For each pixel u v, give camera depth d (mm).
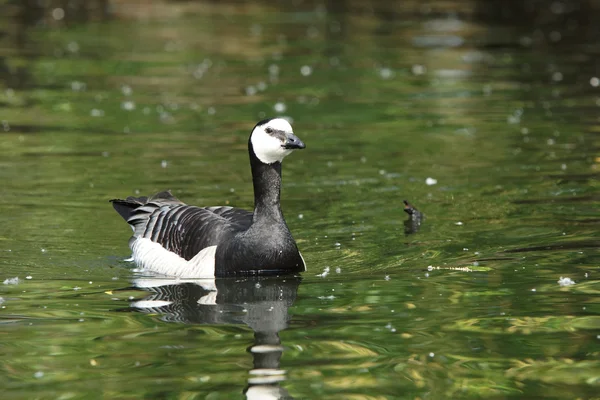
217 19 39688
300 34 36125
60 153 19531
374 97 25547
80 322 10211
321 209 15641
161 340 9594
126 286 11766
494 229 14266
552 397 8102
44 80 27516
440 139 20844
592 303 10648
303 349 9289
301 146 11891
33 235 14125
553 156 19078
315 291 11398
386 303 10805
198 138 20922
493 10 42031
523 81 27547
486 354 9109
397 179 17578
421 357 9055
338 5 43719
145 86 26844
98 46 33156
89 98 25219
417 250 13242
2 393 8227
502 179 17406
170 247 12719
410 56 31750
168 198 14023
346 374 8625
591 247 13117
